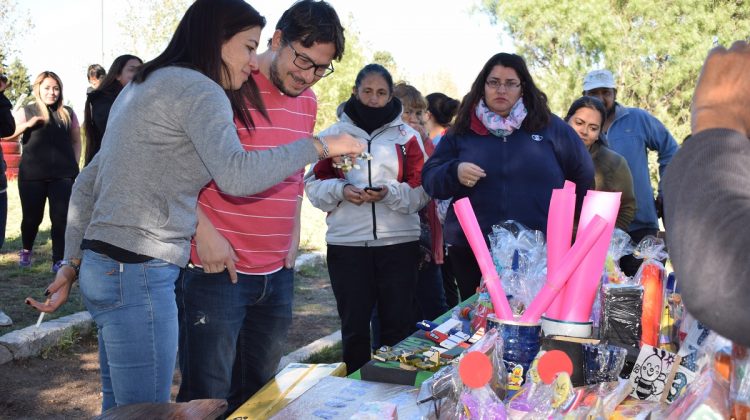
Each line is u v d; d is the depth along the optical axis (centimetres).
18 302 584
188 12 216
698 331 161
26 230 689
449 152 365
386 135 386
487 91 347
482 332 219
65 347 507
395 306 378
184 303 254
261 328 282
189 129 198
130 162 200
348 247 374
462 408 153
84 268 208
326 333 582
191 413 159
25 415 398
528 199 346
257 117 251
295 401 182
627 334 193
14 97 2364
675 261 101
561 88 1894
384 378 198
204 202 252
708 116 109
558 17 1852
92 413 407
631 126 500
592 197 190
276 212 260
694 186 102
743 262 93
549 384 155
